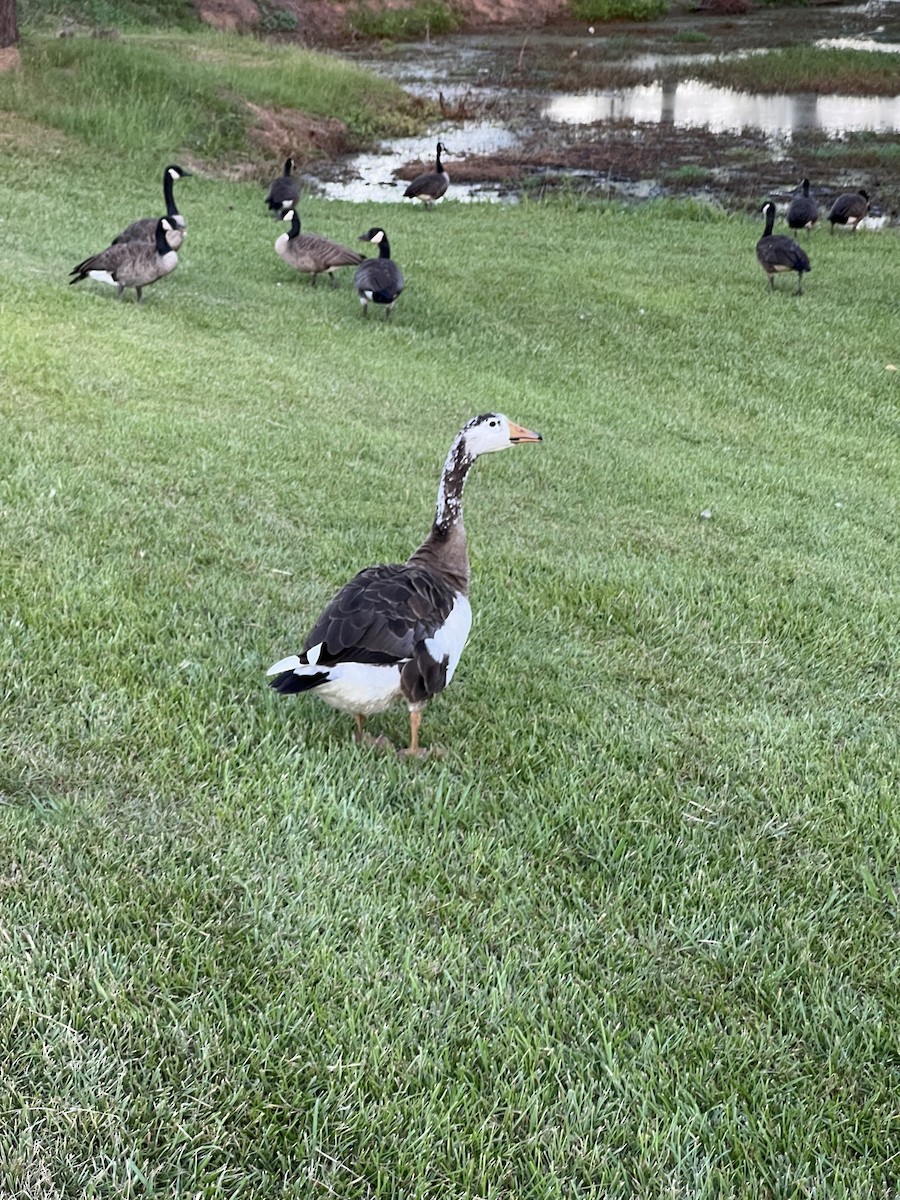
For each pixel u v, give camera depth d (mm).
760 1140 2012
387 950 2367
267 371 7078
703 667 3961
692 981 2395
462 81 24516
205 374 6691
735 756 3311
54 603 3557
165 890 2408
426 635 2848
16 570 3723
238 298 9156
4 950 2154
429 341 8867
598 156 18547
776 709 3697
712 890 2689
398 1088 2006
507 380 8172
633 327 9875
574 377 8602
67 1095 1882
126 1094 1915
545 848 2770
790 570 5031
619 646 4062
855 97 23719
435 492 5418
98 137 14328
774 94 24062
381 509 5008
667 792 3098
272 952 2297
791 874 2799
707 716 3572
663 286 11062
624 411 7875
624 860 2771
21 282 7941
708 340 9688
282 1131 1905
